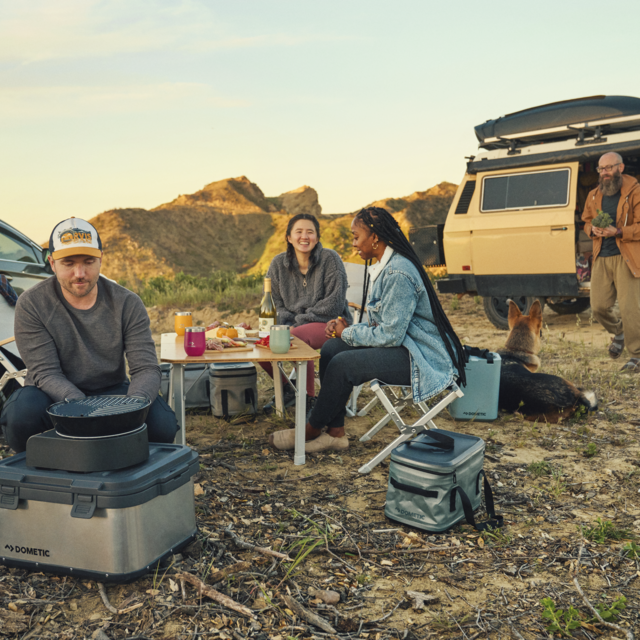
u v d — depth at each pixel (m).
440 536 2.79
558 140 8.21
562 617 2.15
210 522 2.90
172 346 3.98
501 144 8.62
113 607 2.22
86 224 2.84
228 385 4.68
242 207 78.75
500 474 3.56
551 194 7.86
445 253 8.91
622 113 7.39
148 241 63.72
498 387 4.64
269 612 2.21
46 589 2.34
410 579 2.45
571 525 2.90
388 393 4.98
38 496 2.32
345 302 4.89
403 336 3.44
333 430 3.96
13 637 2.06
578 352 7.18
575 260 7.75
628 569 2.49
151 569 2.38
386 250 3.54
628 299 6.08
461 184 8.84
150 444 2.70
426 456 2.85
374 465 3.56
